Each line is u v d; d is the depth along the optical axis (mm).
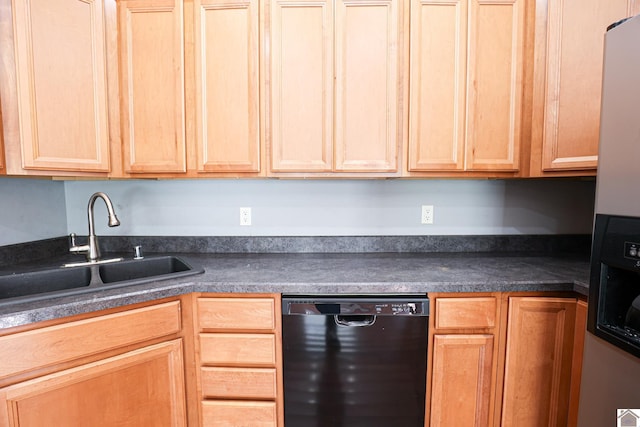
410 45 1422
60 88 1286
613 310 863
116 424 1118
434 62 1429
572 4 1318
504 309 1240
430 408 1255
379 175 1486
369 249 1804
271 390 1249
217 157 1479
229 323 1235
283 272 1365
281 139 1460
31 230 1602
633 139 750
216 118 1467
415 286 1206
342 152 1459
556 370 1232
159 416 1201
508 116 1451
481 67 1432
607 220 824
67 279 1422
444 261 1575
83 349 1031
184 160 1480
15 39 1182
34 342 958
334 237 1805
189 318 1247
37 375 975
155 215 1818
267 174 1484
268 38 1433
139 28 1447
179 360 1225
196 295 1243
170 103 1464
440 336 1229
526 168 1468
